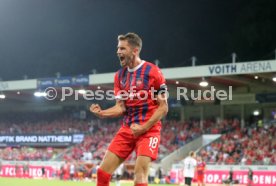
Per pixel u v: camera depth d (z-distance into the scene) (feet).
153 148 25.35
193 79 177.27
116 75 27.12
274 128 175.01
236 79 173.99
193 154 105.70
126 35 26.04
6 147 225.76
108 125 219.61
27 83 198.59
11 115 259.80
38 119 250.98
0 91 216.54
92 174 161.68
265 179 139.23
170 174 153.48
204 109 208.03
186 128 197.16
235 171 144.56
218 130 187.11
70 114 244.42
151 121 25.05
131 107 26.13
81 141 206.28
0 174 184.44
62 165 168.86
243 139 171.32
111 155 25.94
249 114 200.23
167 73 168.25
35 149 214.90
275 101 189.57
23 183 116.06
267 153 154.61
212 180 147.74
